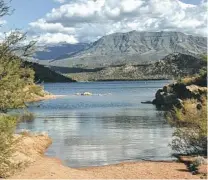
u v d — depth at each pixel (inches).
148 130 1499.8
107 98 4178.2
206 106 918.4
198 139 930.1
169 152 1004.6
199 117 922.7
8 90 451.5
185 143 992.9
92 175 740.0
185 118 934.4
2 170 503.8
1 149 475.2
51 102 3494.1
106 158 947.3
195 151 961.5
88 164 879.1
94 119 1990.7
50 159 919.7
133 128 1574.8
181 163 851.4
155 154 984.9
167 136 1317.7
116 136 1338.6
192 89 2329.0
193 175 717.3
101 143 1182.3
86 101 3649.1
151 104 3048.7
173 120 1002.1
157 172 762.2
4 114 474.6
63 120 1950.1
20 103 456.8
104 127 1625.2
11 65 450.9
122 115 2194.9
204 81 2380.7
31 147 992.9
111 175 746.2
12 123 466.0
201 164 778.8
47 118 2060.8
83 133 1427.2
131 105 3004.4
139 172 769.6
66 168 804.6
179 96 2600.9
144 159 924.0
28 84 466.0
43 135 1245.7
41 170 745.6
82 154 1003.3
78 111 2532.0
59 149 1075.3
